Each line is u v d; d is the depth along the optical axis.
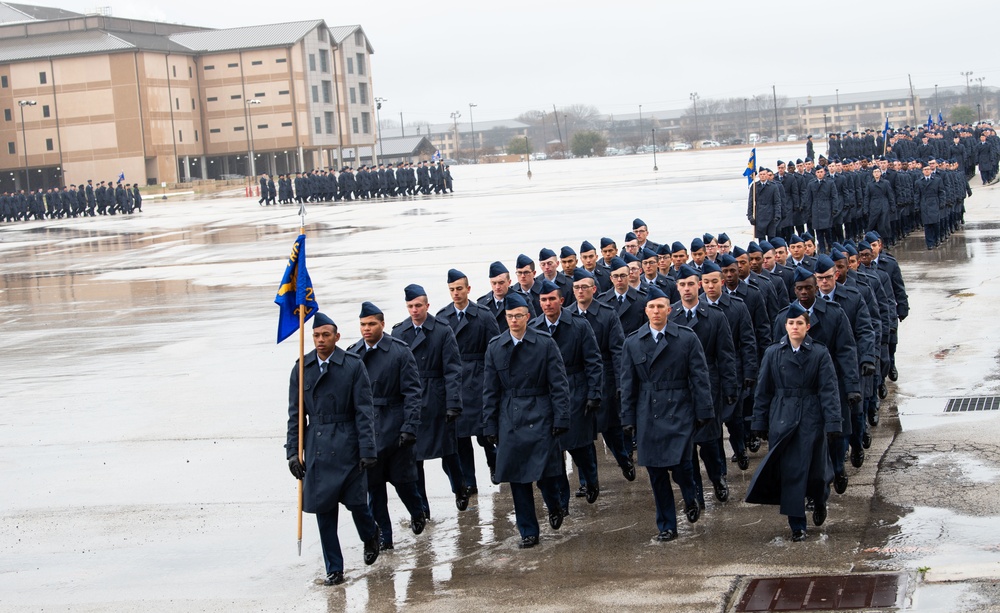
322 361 9.13
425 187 73.81
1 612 8.52
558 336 10.58
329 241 41.53
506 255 31.20
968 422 12.13
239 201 85.12
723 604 7.66
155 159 114.75
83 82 113.69
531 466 9.46
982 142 45.34
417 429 10.45
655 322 9.63
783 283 13.80
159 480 12.07
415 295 10.69
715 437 10.31
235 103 121.12
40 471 12.71
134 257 41.72
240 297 27.81
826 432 9.11
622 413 9.85
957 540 8.58
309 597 8.55
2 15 137.00
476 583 8.58
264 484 11.73
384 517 9.75
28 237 58.03
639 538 9.45
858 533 9.02
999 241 27.73
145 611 8.41
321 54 124.69
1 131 116.31
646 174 79.06
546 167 115.94
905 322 18.14
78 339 22.83
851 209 27.98
